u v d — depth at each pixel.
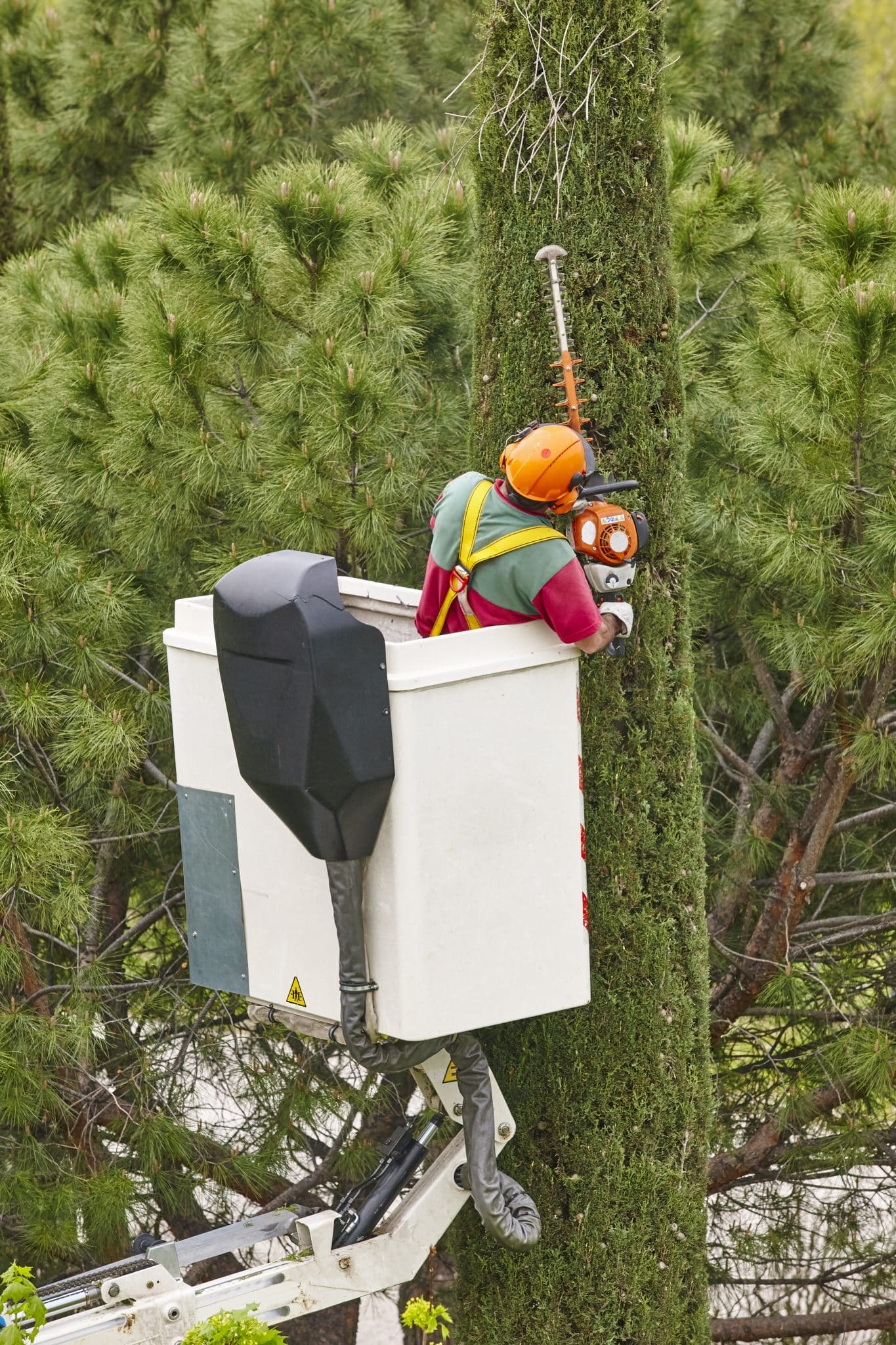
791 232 23.78
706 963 16.98
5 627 21.02
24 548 20.77
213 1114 29.11
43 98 35.66
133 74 33.41
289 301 21.02
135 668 25.38
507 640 12.93
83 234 26.31
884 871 25.47
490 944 13.08
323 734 12.09
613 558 13.71
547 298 15.60
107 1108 24.02
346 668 12.14
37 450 22.66
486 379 16.34
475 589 13.29
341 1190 26.09
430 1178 15.27
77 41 34.34
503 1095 16.44
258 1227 15.03
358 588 15.89
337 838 12.53
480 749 12.78
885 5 64.44
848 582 19.73
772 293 19.81
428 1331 14.46
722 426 21.95
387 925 12.85
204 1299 14.06
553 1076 16.28
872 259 18.73
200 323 20.45
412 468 21.09
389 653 12.39
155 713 22.81
